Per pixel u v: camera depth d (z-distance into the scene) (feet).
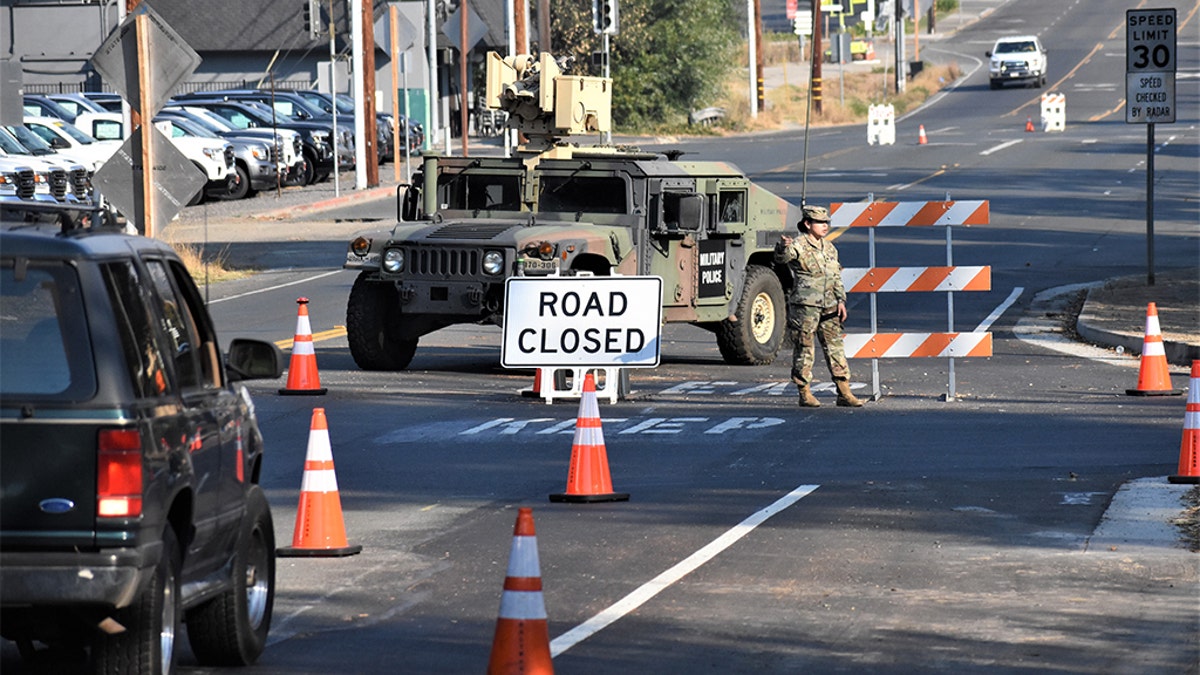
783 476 107.45
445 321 158.10
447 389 148.87
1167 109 208.03
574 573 81.82
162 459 53.83
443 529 92.63
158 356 55.88
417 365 166.20
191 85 543.39
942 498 100.01
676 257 160.25
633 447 118.83
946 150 453.99
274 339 183.01
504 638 54.29
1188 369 159.43
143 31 133.90
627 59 587.27
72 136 311.27
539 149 163.32
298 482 107.04
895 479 106.11
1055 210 315.99
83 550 51.65
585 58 571.28
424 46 481.05
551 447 119.14
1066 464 110.73
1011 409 136.05
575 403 140.77
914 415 133.49
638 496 101.50
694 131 581.12
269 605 68.44
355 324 158.81
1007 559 84.74
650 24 587.27
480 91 553.23
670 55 586.86
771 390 149.79
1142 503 97.81
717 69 596.70
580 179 159.33
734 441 121.08
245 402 66.28
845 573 81.82
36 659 65.62
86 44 517.55
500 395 145.28
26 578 51.52
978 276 141.28
